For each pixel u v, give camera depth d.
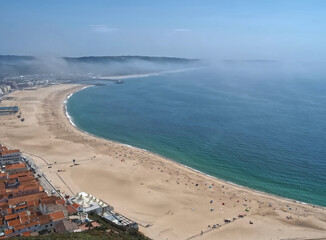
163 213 114.88
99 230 90.25
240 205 122.44
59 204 103.88
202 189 135.62
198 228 105.31
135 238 91.50
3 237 83.94
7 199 110.25
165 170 155.50
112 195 127.62
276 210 118.56
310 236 101.94
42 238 78.25
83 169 152.88
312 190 137.62
